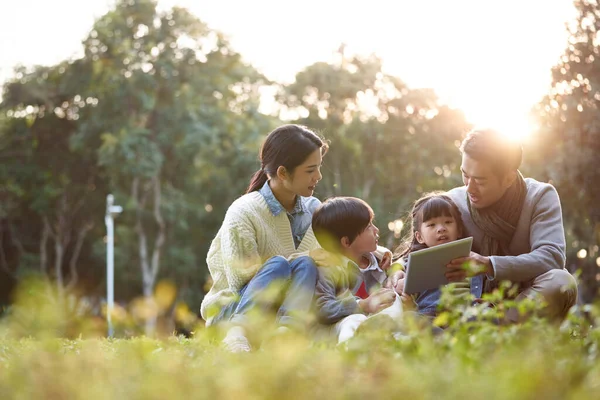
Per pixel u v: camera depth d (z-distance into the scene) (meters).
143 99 39.31
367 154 42.53
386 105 44.03
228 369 2.52
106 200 43.00
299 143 5.61
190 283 41.78
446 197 5.60
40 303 2.53
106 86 39.88
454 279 4.96
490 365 2.53
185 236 41.78
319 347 3.67
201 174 40.78
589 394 2.09
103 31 40.88
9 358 3.94
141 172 38.31
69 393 2.38
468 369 2.58
